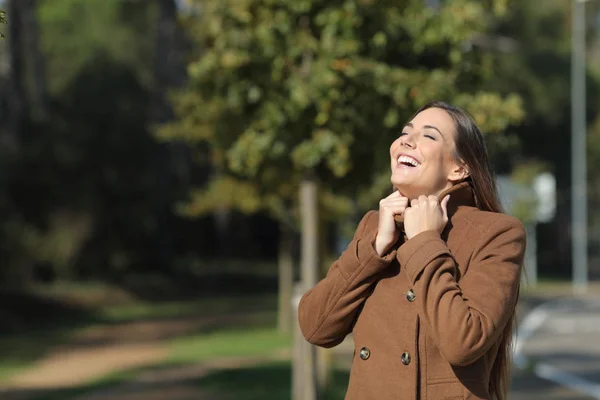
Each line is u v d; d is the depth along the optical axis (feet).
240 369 60.54
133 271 155.74
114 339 97.71
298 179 37.42
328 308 12.36
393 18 34.12
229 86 34.37
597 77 245.86
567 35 231.50
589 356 73.41
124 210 142.00
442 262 11.48
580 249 185.57
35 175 127.65
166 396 51.01
